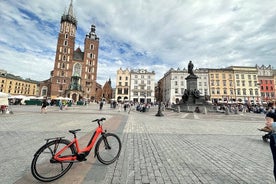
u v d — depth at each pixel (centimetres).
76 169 384
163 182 338
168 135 827
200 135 845
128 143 646
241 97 6000
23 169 372
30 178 331
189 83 3028
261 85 6156
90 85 7719
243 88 6056
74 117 1508
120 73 7625
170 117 1822
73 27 7681
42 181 317
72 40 7506
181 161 462
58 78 7012
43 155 327
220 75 6181
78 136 722
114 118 1521
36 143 591
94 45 8025
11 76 8431
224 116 2092
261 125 1264
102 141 430
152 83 7544
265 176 377
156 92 9462
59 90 6969
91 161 437
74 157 365
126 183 328
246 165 442
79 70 7556
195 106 2789
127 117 1684
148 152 538
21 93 8875
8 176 337
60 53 7169
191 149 585
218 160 477
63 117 1488
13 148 528
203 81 6256
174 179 352
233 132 949
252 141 727
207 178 360
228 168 420
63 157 348
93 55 7956
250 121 1549
